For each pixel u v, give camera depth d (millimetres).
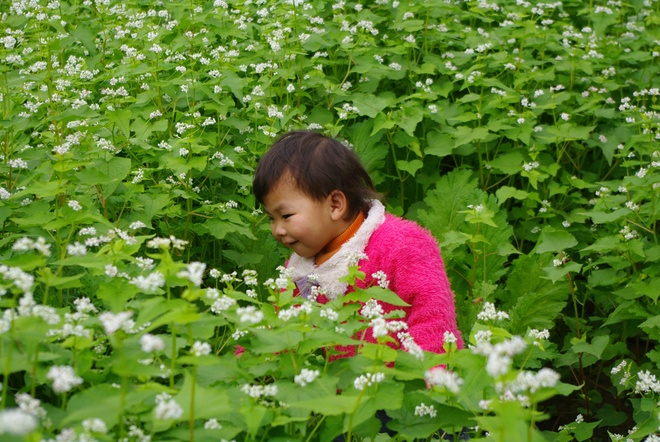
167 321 2156
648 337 4891
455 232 4773
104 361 2453
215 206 4363
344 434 2900
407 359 2654
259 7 6523
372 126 5492
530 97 6297
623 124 5996
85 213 3387
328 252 3678
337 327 2727
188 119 5016
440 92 5898
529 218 5555
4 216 3713
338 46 6176
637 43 7164
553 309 4633
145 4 6570
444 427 2588
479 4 6832
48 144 4664
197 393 2086
